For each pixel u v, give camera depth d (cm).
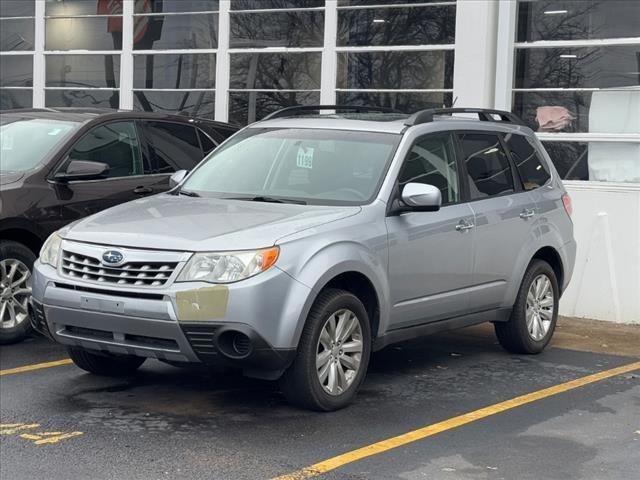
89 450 621
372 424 685
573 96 1173
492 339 999
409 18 1267
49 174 949
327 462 604
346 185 772
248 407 722
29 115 1041
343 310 707
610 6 1149
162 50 1455
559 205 954
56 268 711
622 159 1144
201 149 1092
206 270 655
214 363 659
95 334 694
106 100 1506
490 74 1210
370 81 1298
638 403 759
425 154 812
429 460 611
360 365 727
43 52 1552
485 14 1198
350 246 711
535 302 921
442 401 752
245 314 649
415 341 980
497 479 579
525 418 709
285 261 666
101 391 764
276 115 888
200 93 1430
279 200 771
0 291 915
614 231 1130
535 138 966
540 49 1191
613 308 1124
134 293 664
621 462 614
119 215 741
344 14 1312
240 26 1391
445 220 802
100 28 1504
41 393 757
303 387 688
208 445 633
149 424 678
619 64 1146
